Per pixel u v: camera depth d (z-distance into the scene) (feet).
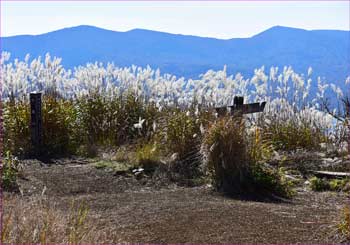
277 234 19.10
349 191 27.50
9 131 36.27
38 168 32.73
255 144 29.12
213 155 28.32
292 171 31.32
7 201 20.88
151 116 41.78
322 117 39.63
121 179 30.45
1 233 15.46
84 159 35.88
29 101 39.37
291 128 38.91
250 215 21.91
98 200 25.07
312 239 18.48
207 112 34.68
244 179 27.76
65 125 38.68
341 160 32.60
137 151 34.45
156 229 19.79
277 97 42.88
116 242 17.81
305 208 23.62
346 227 18.78
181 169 31.40
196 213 22.27
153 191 28.43
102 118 40.86
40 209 20.27
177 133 33.32
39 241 16.03
